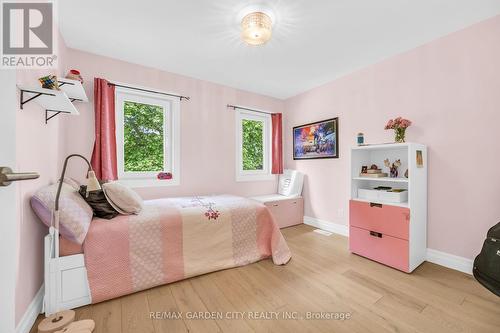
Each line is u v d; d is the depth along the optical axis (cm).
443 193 217
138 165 285
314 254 246
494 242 146
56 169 200
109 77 257
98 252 158
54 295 144
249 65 278
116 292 161
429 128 225
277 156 392
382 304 159
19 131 126
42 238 161
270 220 241
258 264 222
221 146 342
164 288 179
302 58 259
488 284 146
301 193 374
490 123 190
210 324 139
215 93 335
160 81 289
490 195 190
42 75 165
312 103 357
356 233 245
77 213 153
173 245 188
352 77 297
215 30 206
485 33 191
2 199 66
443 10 178
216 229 211
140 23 196
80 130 241
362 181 264
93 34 213
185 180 309
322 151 338
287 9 177
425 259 226
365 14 183
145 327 136
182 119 306
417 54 233
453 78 209
